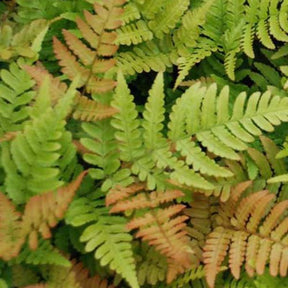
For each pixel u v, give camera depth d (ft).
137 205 2.47
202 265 2.65
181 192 2.52
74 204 2.51
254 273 2.64
